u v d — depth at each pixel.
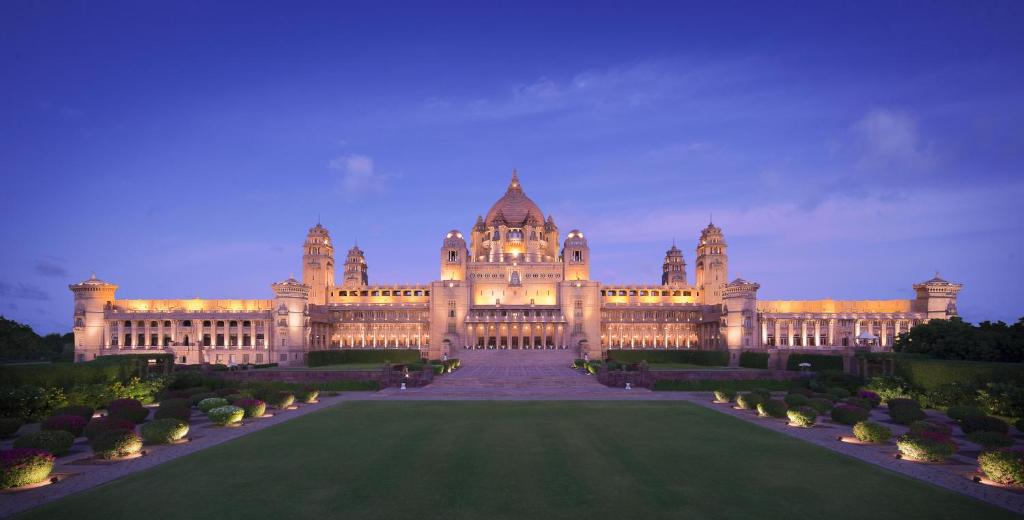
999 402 55.81
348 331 196.25
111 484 32.69
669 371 93.00
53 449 39.41
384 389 87.50
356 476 33.97
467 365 132.12
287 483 32.59
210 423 54.03
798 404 60.00
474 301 197.12
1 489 31.48
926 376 70.00
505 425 51.97
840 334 172.12
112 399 67.69
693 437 46.09
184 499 29.80
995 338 77.56
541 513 27.52
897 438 42.53
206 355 165.12
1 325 145.00
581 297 189.12
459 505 28.69
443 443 43.47
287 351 158.12
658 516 27.14
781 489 31.53
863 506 28.77
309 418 56.94
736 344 161.62
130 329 168.50
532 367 126.06
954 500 29.73
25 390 58.94
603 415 58.59
